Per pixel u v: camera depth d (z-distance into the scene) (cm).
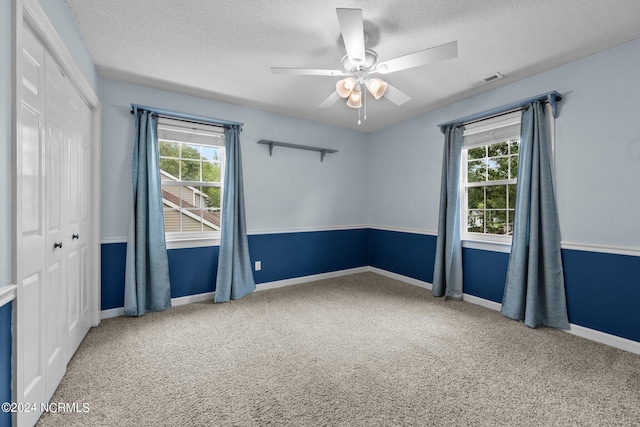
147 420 145
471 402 159
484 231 325
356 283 405
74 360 200
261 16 188
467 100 326
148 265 290
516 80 280
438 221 353
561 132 252
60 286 176
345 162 451
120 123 282
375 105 351
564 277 251
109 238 275
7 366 118
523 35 207
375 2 174
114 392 167
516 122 279
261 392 168
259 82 287
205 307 307
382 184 450
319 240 425
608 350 217
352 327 259
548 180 254
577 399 162
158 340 231
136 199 281
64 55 168
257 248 372
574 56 236
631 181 215
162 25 198
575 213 244
